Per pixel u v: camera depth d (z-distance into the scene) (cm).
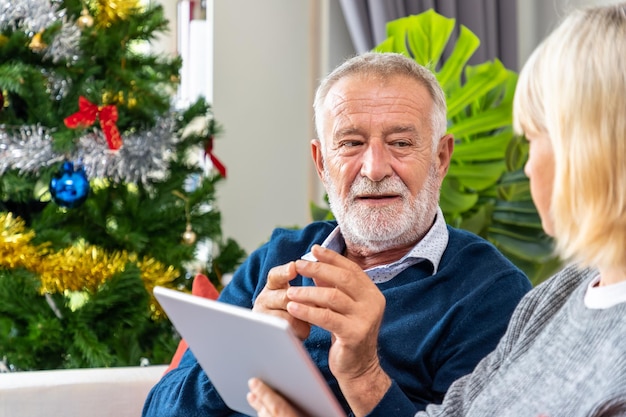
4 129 270
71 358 257
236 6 362
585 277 119
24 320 263
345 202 176
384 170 171
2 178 270
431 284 170
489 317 164
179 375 180
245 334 121
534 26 378
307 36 373
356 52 356
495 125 287
